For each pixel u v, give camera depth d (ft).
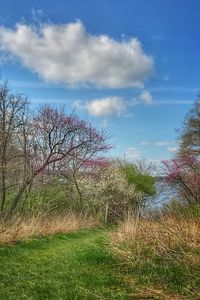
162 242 32.35
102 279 28.73
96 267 32.55
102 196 97.14
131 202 100.89
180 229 33.42
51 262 34.81
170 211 43.42
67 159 81.61
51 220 62.69
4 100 57.16
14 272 30.68
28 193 61.62
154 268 29.48
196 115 107.24
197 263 28.35
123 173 109.91
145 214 44.60
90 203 95.14
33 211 60.70
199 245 31.01
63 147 75.41
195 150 104.01
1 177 57.93
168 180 65.26
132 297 24.67
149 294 24.80
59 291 25.79
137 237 35.78
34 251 40.24
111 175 102.32
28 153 62.18
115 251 34.94
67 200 86.12
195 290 24.72
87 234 62.69
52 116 73.56
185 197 60.85
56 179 80.84
